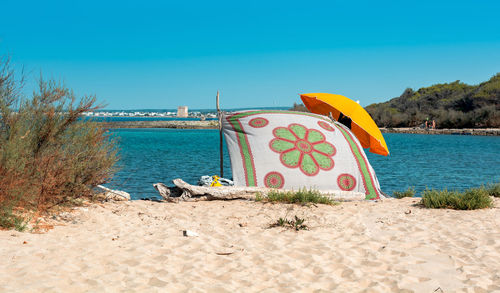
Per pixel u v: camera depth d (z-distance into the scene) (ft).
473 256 18.07
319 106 46.09
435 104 329.52
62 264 15.12
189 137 204.33
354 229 22.98
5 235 18.20
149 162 83.30
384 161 92.02
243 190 30.63
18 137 21.88
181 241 19.54
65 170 24.21
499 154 110.01
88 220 22.93
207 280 14.60
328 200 30.27
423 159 96.53
